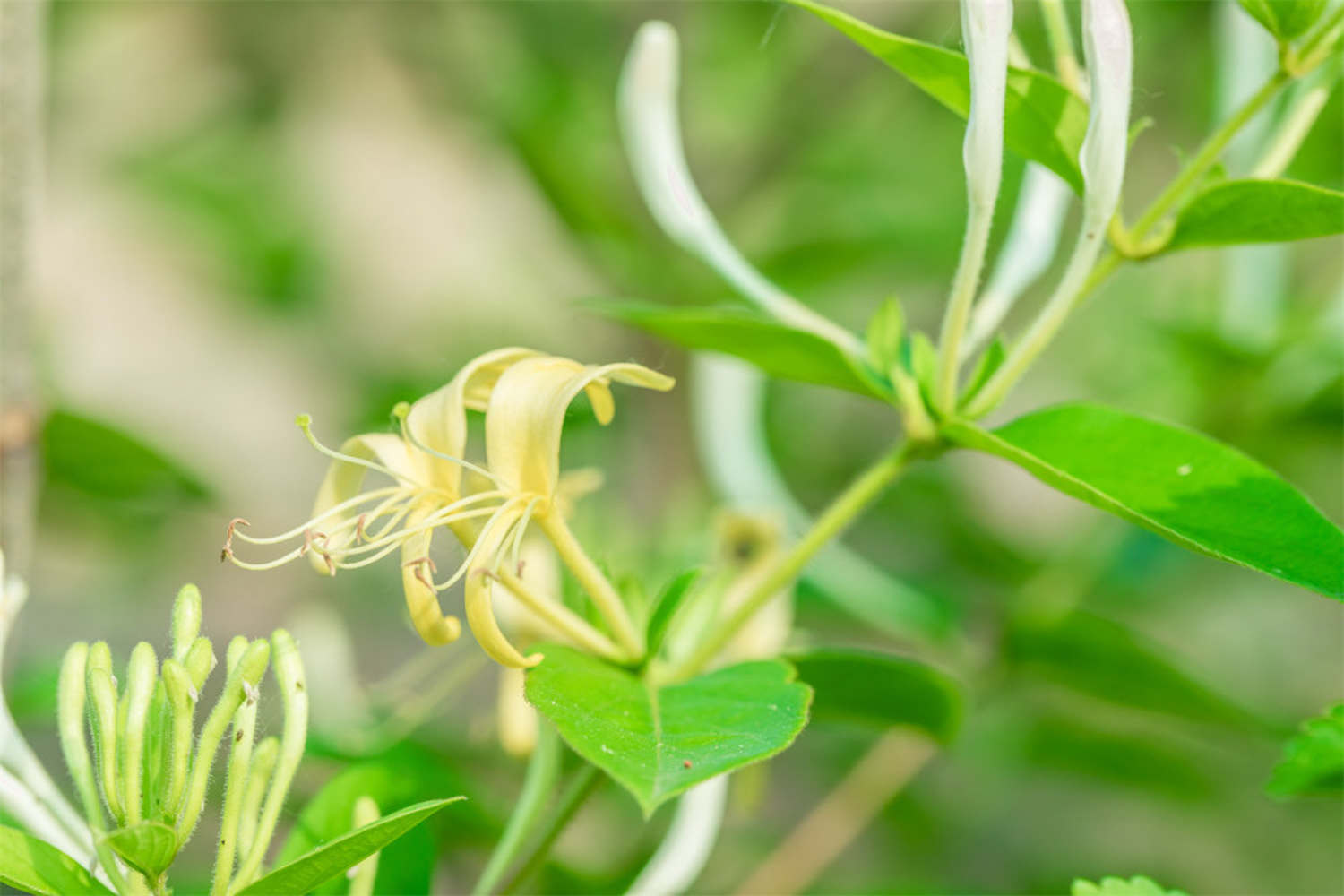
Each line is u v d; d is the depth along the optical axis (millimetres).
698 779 386
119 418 737
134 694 388
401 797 441
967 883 740
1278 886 812
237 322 1050
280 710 527
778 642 480
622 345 706
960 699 464
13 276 457
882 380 442
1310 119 437
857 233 726
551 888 525
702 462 664
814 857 560
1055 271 743
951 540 715
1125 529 595
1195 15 707
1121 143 412
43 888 389
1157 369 695
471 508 410
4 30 453
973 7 407
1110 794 764
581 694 402
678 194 480
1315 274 677
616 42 737
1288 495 417
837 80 718
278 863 432
